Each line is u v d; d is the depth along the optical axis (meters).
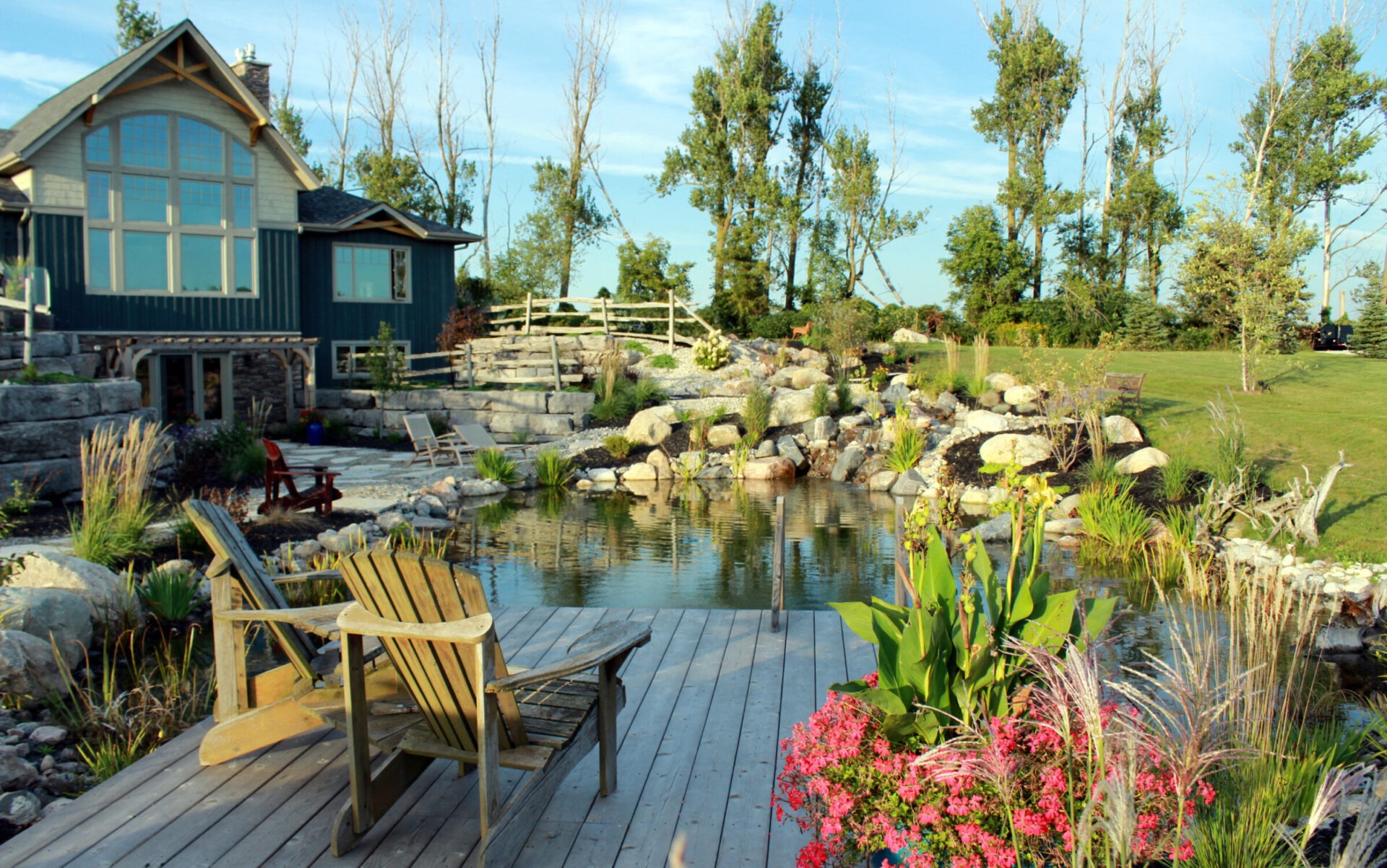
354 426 21.55
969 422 17.88
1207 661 3.60
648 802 4.12
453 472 16.67
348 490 14.41
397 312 24.30
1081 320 33.69
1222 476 12.63
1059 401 15.98
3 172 18.56
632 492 16.19
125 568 8.71
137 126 19.39
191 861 3.59
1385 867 3.58
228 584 4.52
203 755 4.40
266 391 22.09
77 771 4.93
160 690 6.15
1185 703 3.10
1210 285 19.12
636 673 5.79
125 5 36.03
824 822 3.27
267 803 4.07
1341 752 4.85
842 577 10.13
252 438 15.54
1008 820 3.02
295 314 21.89
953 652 3.48
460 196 38.72
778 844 3.74
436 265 24.97
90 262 19.11
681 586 9.73
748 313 34.34
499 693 3.43
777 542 6.65
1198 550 10.59
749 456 18.16
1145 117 38.81
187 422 19.06
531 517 13.80
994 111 37.41
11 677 5.61
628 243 33.66
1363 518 11.42
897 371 22.94
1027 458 15.27
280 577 4.84
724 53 35.59
